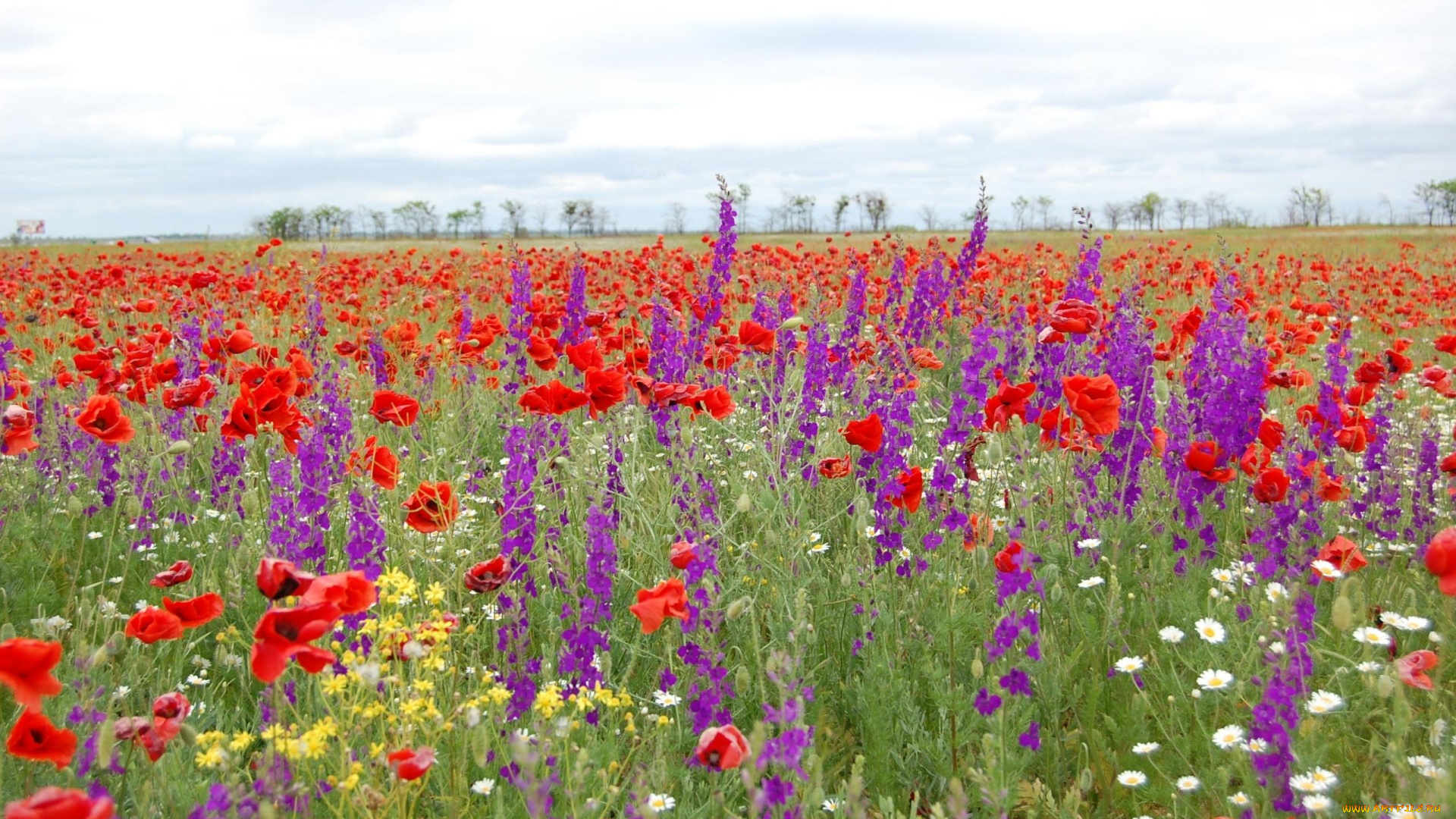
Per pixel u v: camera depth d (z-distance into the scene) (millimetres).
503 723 3070
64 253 30188
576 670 3244
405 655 2746
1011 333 5648
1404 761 2602
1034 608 3682
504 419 6762
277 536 3895
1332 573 3543
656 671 3695
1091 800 3205
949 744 3172
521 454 4055
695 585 3154
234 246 26969
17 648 2115
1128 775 2945
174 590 4277
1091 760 3213
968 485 4398
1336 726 3207
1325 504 4527
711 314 6934
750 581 3891
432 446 5762
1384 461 4672
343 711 2744
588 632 3244
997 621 3344
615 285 12625
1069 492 4566
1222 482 4488
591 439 4273
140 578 4691
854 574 3939
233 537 4762
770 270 10875
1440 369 4918
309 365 5871
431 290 13133
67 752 2270
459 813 2725
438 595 3057
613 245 44219
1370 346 10836
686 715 3314
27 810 1646
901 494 3842
